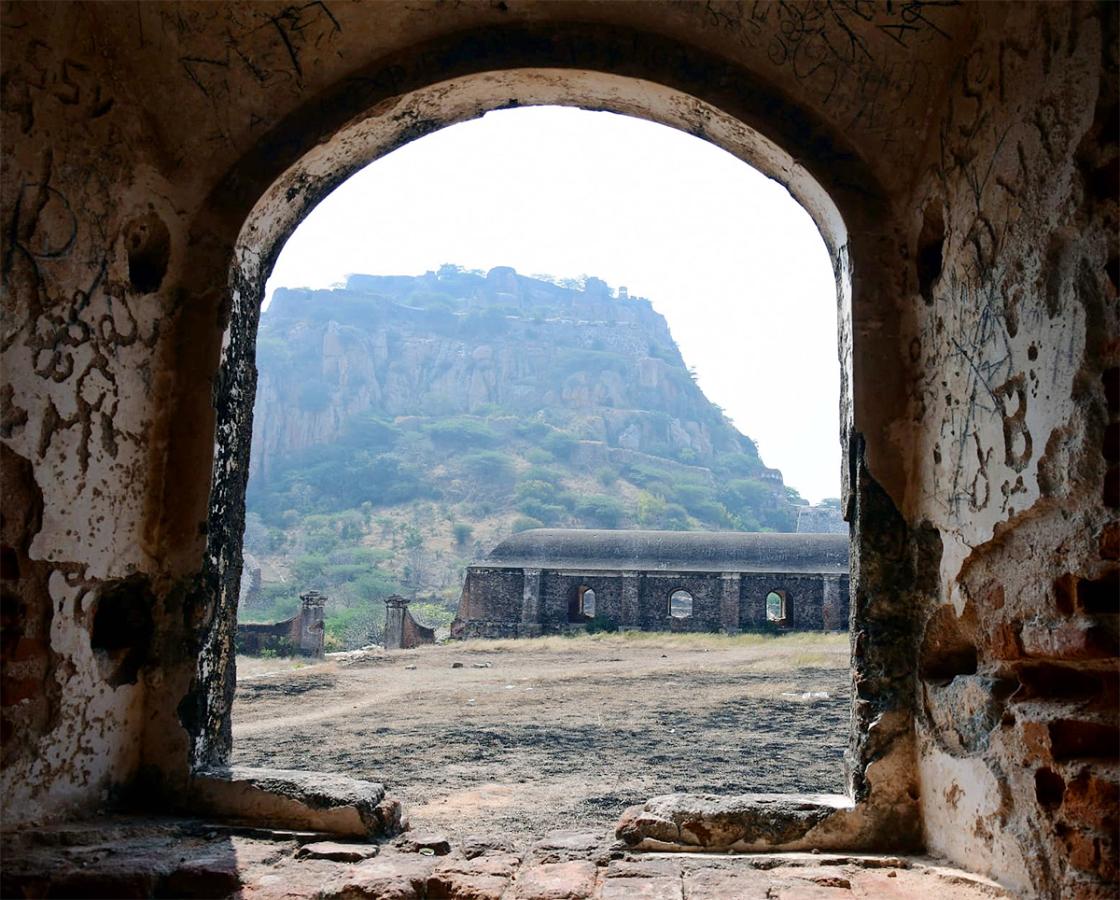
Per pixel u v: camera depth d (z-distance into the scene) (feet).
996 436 9.25
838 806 10.93
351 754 26.55
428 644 98.37
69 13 10.36
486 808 19.12
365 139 12.89
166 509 11.80
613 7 11.99
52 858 9.23
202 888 9.11
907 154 11.79
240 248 12.40
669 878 9.52
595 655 70.23
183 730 11.50
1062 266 8.14
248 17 11.44
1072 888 7.63
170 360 12.01
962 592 10.09
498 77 12.40
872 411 11.62
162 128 11.86
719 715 34.83
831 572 102.22
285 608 222.07
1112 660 7.61
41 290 9.82
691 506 360.48
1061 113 8.26
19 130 9.59
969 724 9.73
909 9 10.77
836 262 12.80
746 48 11.95
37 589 9.77
